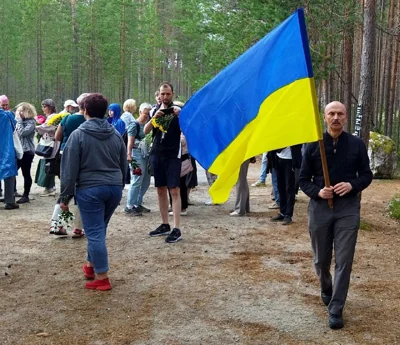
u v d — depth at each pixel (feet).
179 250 21.01
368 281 17.60
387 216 28.71
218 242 22.40
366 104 26.86
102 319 14.20
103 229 16.30
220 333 13.39
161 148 21.81
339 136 13.70
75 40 124.06
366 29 26.53
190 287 16.78
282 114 13.21
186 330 13.55
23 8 139.85
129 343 12.76
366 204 32.22
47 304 15.21
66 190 15.61
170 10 140.87
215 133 14.46
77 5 127.95
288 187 26.07
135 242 22.15
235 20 52.80
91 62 129.08
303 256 20.43
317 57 43.73
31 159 30.76
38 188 36.65
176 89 162.91
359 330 13.64
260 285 17.02
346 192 13.20
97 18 126.82
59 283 17.01
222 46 58.44
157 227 24.82
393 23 59.26
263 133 13.33
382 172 45.62
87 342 12.80
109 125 16.30
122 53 127.34
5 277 17.56
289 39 13.41
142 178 27.35
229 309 14.98
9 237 22.70
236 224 25.99
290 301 15.64
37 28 136.98
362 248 21.84
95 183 15.72
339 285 13.64
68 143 15.56
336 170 13.56
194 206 31.01
